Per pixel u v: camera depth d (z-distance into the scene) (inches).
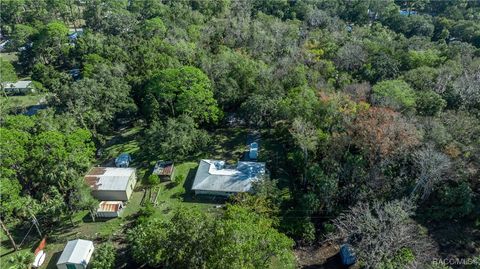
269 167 2556.6
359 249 1672.0
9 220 2156.7
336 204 2134.6
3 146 2171.5
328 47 3636.8
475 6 5007.4
